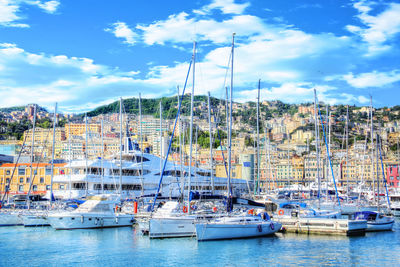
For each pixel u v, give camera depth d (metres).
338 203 81.06
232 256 42.72
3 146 188.12
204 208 62.34
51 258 42.47
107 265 39.62
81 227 60.09
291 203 70.94
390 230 60.28
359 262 40.56
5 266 39.53
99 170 89.06
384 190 121.88
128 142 95.12
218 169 146.88
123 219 63.09
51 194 70.56
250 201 57.16
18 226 64.06
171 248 46.12
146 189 91.00
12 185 130.12
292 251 45.09
